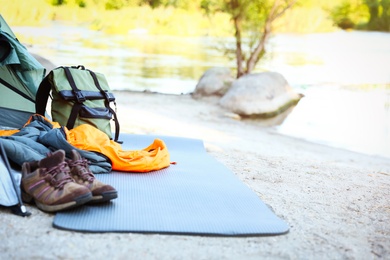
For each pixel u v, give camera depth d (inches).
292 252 91.7
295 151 273.1
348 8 407.2
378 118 383.2
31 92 169.3
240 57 416.8
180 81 426.9
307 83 414.9
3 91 164.1
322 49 415.2
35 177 102.9
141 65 421.7
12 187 102.7
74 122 154.6
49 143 130.0
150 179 133.1
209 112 363.3
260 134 323.6
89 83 164.2
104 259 81.7
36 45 399.5
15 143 119.0
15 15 394.3
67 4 406.6
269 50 424.2
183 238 93.7
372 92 393.4
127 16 420.5
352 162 266.8
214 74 406.9
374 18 397.7
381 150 325.4
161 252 86.5
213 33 432.1
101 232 92.1
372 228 111.5
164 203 112.5
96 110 160.2
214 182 136.3
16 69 164.9
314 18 417.4
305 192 141.9
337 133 361.1
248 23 417.7
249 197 123.7
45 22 401.7
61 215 98.0
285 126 371.2
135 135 209.5
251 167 174.4
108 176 132.0
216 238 95.4
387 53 392.8
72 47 408.2
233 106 368.2
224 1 423.5
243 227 100.5
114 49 417.4
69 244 86.2
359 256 92.7
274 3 410.6
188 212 107.5
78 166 107.8
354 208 128.2
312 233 103.7
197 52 431.5
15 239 86.5
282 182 153.1
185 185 130.0
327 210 124.0
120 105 346.3
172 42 427.8
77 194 98.7
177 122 309.6
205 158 171.6
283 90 385.7
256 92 369.1
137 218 100.3
